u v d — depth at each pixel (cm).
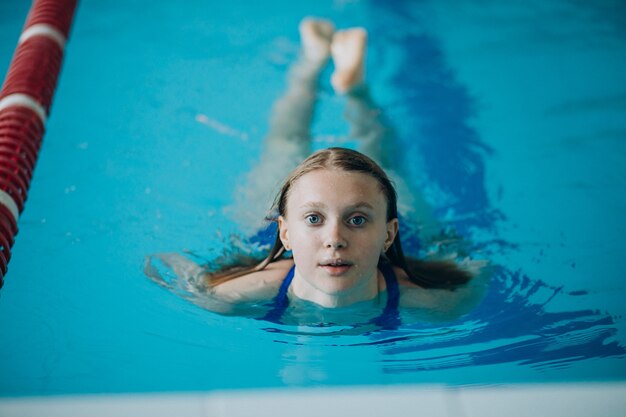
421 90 291
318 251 168
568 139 262
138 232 218
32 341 175
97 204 230
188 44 322
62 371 165
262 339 177
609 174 243
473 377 164
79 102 283
